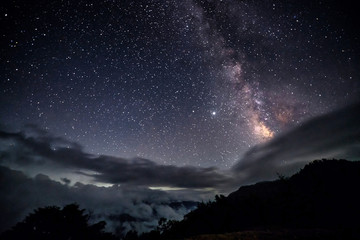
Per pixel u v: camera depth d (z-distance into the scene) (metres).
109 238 16.80
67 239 15.58
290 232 7.32
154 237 13.15
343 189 10.91
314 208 10.00
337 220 8.67
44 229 15.48
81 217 17.03
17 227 15.41
